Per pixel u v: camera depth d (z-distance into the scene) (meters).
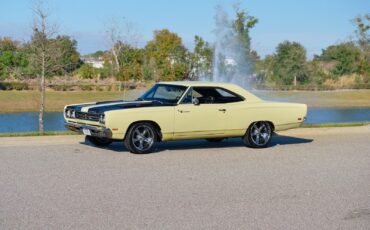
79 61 56.09
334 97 43.72
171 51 49.22
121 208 6.84
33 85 41.28
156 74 44.25
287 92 45.59
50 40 20.86
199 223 6.28
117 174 8.88
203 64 42.28
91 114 10.87
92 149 11.41
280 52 51.59
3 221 6.20
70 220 6.28
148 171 9.21
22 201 7.07
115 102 11.59
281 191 7.97
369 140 13.95
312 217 6.64
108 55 52.06
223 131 11.73
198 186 8.16
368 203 7.37
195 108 11.35
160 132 11.10
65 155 10.59
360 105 39.69
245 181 8.60
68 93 39.69
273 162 10.41
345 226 6.31
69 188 7.84
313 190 8.08
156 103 11.28
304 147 12.53
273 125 12.30
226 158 10.74
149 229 6.02
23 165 9.48
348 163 10.47
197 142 13.02
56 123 26.05
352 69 53.25
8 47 43.06
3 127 23.88
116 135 10.61
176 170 9.36
